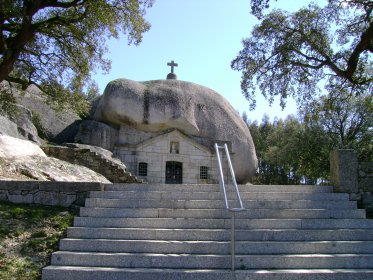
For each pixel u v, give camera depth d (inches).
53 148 648.4
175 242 233.9
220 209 270.8
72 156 648.4
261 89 613.6
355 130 1143.6
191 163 936.3
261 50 601.6
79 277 205.9
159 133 942.4
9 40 476.7
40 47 566.9
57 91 585.0
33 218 276.4
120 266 219.3
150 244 233.5
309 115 660.1
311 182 1530.5
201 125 999.0
